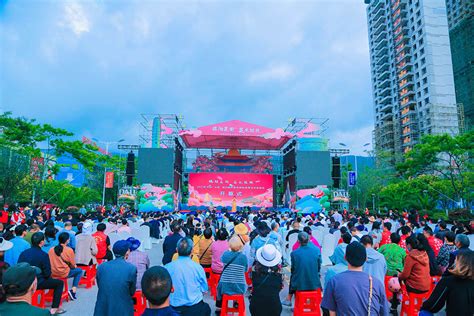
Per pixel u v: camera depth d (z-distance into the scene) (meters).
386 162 51.09
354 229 8.08
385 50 76.81
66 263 6.64
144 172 29.58
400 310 6.54
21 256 5.70
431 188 29.88
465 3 66.19
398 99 70.88
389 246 6.55
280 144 36.38
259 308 4.20
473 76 62.00
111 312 4.05
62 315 6.20
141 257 5.53
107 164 43.25
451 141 26.31
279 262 4.39
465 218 23.27
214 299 7.11
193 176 34.94
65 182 33.81
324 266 10.90
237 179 35.22
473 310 2.98
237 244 5.36
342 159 61.53
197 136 31.95
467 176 26.59
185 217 22.36
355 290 3.10
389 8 75.25
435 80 61.97
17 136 24.39
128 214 19.91
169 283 2.82
